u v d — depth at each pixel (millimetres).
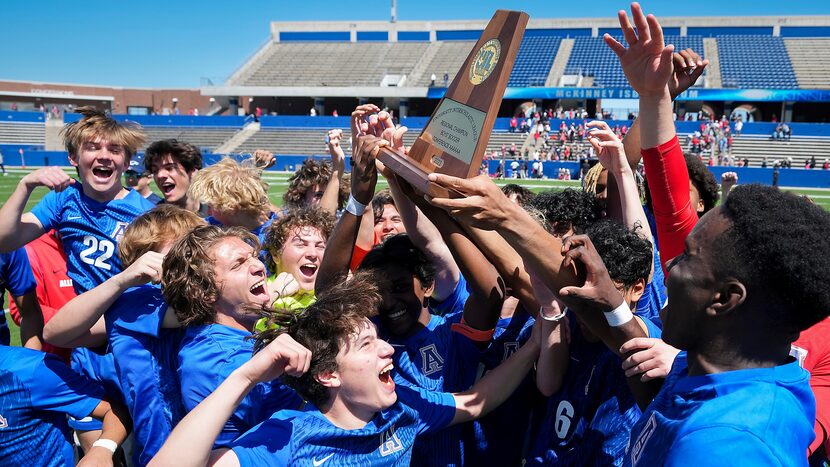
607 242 2127
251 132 42812
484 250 2340
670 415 1317
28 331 3508
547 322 2193
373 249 2531
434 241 2682
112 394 2584
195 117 43875
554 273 1694
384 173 2279
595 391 2123
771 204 1260
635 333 1729
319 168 5062
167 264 2256
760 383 1228
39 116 45062
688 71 2283
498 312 2486
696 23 46625
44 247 3717
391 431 1949
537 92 41531
